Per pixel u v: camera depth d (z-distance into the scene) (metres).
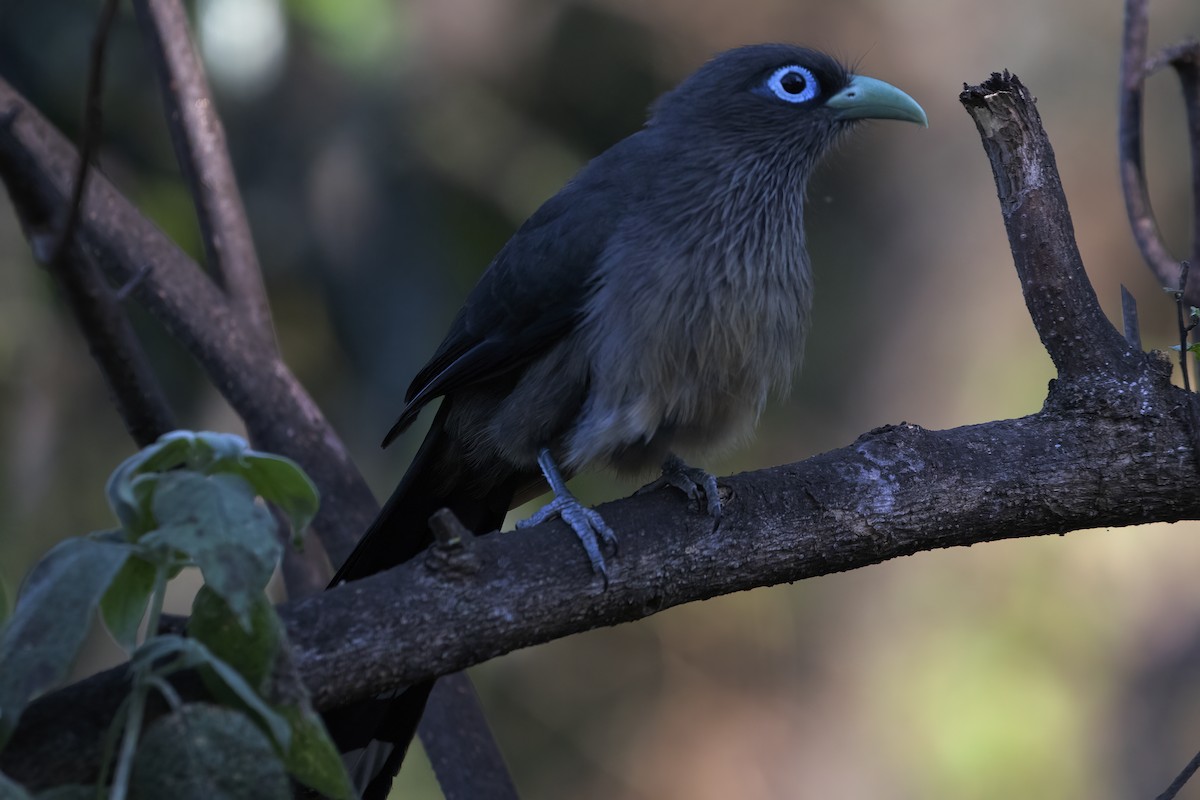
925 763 17.50
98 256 7.36
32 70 12.63
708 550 6.15
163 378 13.68
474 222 15.33
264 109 14.09
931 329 18.75
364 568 7.62
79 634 3.98
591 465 8.17
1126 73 7.76
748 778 18.50
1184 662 17.02
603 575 5.86
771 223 8.13
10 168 4.57
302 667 5.09
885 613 18.91
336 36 12.32
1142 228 7.76
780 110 8.24
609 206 8.00
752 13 17.44
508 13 15.73
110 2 4.18
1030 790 16.97
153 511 4.14
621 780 18.70
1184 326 6.48
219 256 7.82
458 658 5.41
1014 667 17.58
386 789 6.54
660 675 19.50
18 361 13.21
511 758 18.58
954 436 6.55
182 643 4.01
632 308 7.76
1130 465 6.45
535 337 8.02
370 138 14.80
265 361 7.68
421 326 14.86
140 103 12.94
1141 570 17.59
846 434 18.78
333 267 14.84
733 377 7.96
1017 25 18.34
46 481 13.42
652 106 8.80
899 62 18.61
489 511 8.83
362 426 14.84
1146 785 16.70
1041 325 6.64
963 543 6.52
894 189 19.03
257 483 4.44
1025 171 6.55
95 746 4.64
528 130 15.84
